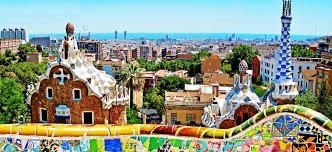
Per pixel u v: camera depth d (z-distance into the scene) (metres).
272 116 12.06
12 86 53.59
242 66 35.94
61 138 12.48
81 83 34.25
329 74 94.94
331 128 11.79
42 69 103.88
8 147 12.56
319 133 11.89
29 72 99.50
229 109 36.19
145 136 12.57
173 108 62.00
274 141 12.07
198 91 71.50
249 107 34.84
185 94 70.31
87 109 34.66
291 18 36.38
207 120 37.94
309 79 110.69
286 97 36.56
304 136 11.97
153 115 79.25
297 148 12.00
